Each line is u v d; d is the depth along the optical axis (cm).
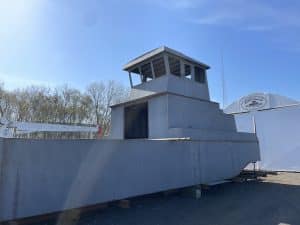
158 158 1080
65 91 4447
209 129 1543
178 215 868
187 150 1242
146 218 826
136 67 1723
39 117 4091
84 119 4522
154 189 1038
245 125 2597
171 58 1587
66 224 755
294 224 784
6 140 680
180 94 1497
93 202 837
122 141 947
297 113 2312
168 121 1382
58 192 761
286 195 1226
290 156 2298
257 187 1455
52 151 761
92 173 845
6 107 3878
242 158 1638
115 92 4906
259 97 2553
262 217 855
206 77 1772
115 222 780
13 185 680
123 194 925
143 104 1620
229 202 1075
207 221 804
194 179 1246
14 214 675
